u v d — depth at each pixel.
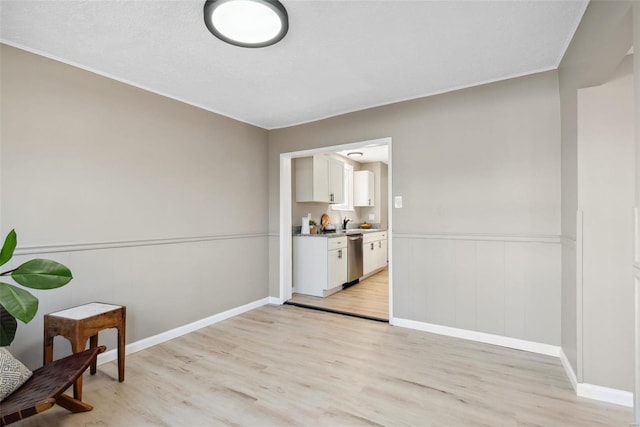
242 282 3.80
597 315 1.97
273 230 4.20
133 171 2.73
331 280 4.54
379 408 1.91
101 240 2.52
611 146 1.94
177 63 2.42
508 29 2.02
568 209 2.28
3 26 1.92
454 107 2.98
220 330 3.21
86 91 2.46
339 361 2.52
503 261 2.76
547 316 2.59
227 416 1.84
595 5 1.66
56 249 2.27
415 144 3.17
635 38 1.23
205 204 3.35
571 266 2.20
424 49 2.26
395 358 2.56
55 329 2.01
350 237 5.07
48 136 2.26
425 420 1.80
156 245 2.90
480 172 2.86
